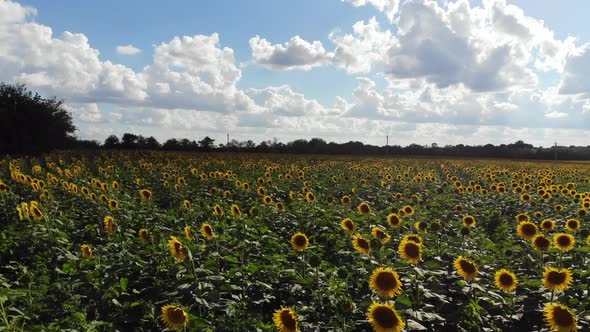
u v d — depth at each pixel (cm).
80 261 882
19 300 725
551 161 8019
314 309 706
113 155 4003
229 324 648
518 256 1041
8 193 1476
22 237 1064
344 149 8812
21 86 5231
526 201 1834
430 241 1114
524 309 735
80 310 691
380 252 900
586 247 971
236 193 1920
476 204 1956
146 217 1380
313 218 1416
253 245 1038
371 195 2100
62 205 1489
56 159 3594
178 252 786
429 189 2389
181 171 2848
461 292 793
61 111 5456
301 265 884
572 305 721
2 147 4922
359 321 664
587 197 1695
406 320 636
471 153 9831
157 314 696
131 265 845
